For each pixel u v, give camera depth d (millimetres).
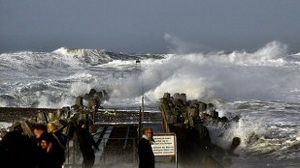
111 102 56500
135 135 32938
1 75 73250
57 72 78312
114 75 70062
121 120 41750
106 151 28016
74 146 24297
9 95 54594
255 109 51031
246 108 52031
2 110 43219
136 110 46219
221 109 50906
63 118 28375
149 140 19078
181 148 26891
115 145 29781
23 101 54125
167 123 28562
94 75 71188
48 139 15672
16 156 14500
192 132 29094
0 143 14789
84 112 32969
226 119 38312
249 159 31922
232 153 32250
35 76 73625
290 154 33188
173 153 21984
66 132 24172
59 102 54281
